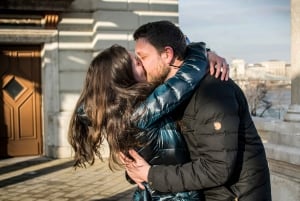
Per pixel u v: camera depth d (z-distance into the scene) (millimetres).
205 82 2186
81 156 2328
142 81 2240
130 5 10797
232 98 2143
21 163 10062
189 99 2184
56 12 10305
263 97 19094
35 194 7391
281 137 5000
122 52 2221
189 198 2189
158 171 2121
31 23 10375
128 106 2105
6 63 10641
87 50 10852
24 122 10852
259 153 2314
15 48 10672
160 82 2248
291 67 5348
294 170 4566
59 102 10688
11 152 10758
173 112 2221
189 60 2223
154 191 2199
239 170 2244
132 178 2221
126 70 2182
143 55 2201
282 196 4730
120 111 2102
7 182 8297
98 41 10602
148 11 10969
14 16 10188
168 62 2199
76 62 10758
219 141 2045
